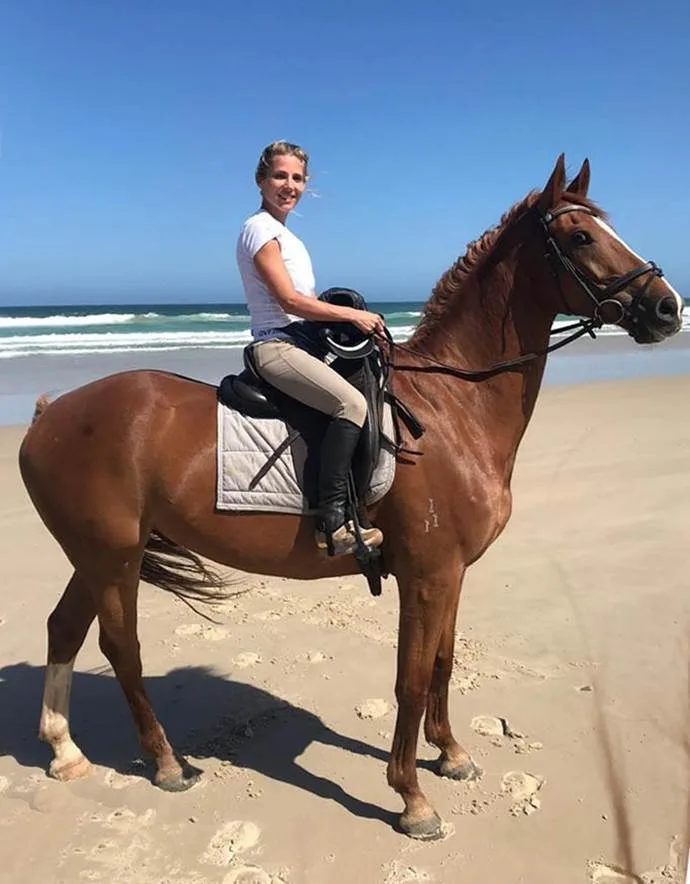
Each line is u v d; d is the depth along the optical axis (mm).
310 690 4035
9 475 7887
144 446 3021
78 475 3059
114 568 3117
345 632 4641
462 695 3893
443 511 2936
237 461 2975
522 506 6828
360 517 2910
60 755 3410
